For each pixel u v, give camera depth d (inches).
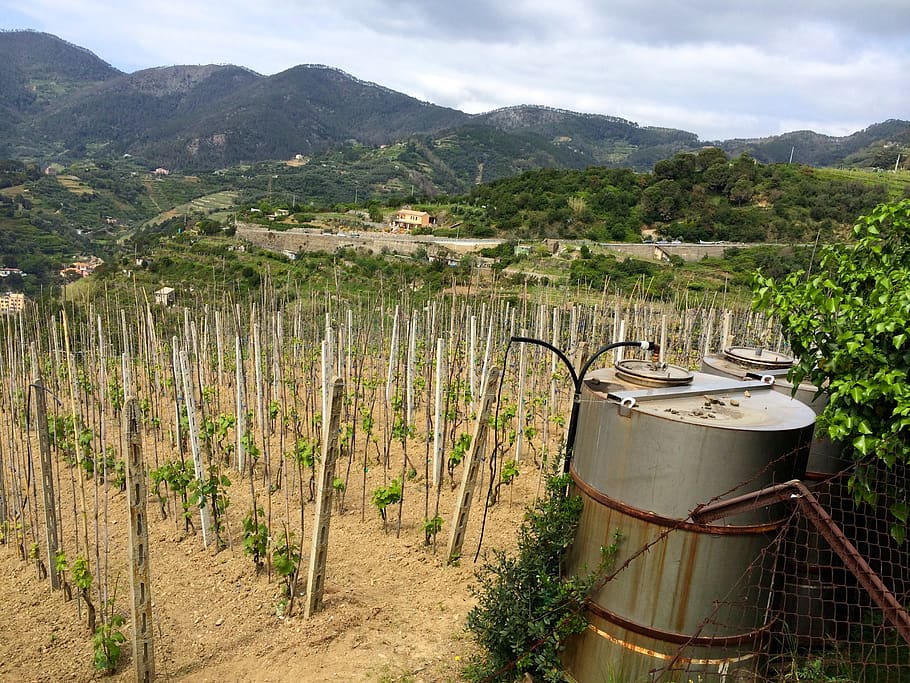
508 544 294.8
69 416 399.9
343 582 262.2
